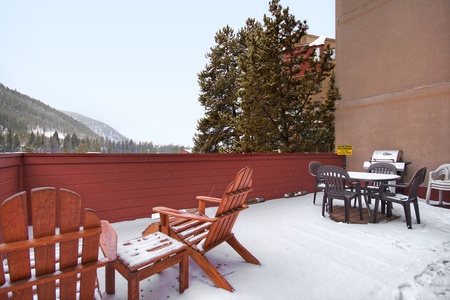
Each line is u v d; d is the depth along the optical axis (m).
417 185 3.75
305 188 6.27
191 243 2.09
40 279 1.15
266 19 10.20
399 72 6.24
